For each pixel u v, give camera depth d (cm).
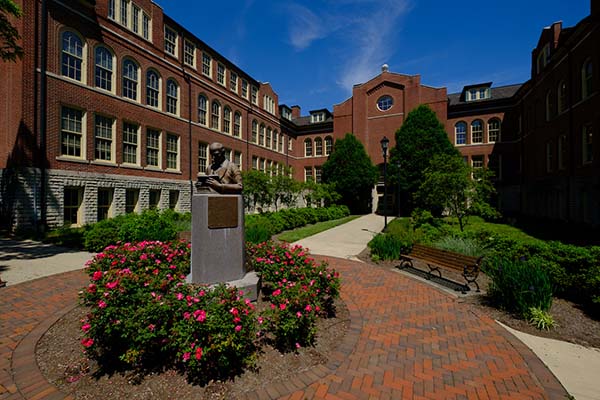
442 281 701
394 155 2880
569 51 1766
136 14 1761
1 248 1005
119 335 309
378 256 927
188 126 2119
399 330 442
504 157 2900
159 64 1888
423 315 501
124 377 305
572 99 1745
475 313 511
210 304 319
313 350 371
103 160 1547
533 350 393
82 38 1453
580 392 306
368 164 3138
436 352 381
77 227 1368
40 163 1270
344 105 3569
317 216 2302
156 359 329
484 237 988
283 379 311
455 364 354
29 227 1237
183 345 282
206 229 467
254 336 346
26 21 1236
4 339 388
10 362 335
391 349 386
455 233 1102
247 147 2864
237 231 499
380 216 2888
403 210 2970
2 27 991
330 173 3281
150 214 1114
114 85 1599
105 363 327
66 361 336
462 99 3241
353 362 352
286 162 3722
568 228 1552
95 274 368
